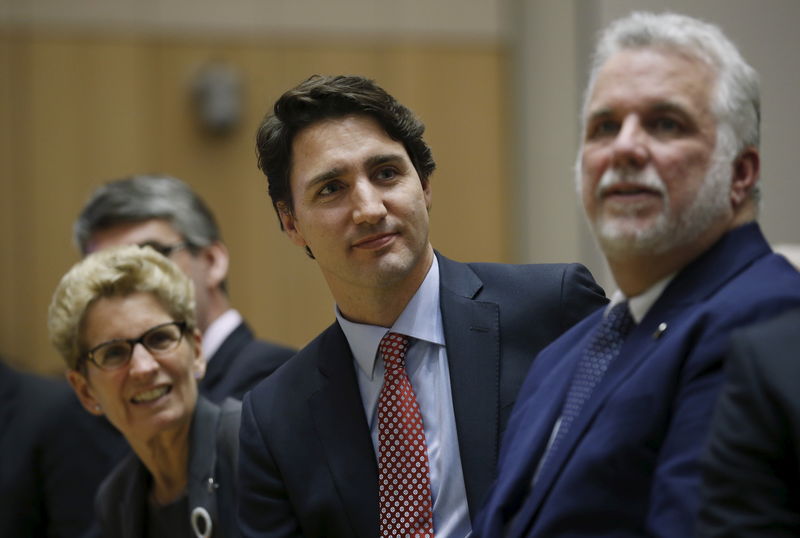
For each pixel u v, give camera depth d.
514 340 4.30
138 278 5.12
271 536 4.21
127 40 13.29
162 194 6.63
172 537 5.18
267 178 4.42
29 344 12.90
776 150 9.19
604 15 10.42
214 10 13.49
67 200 13.08
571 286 4.43
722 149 3.05
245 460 4.39
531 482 3.34
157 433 5.05
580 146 3.37
